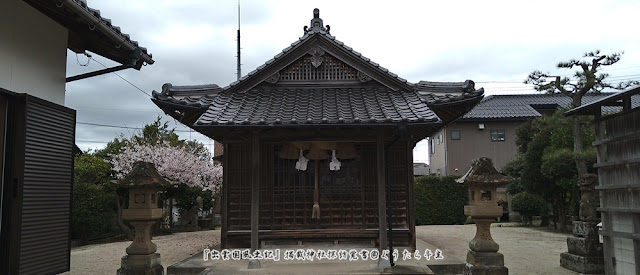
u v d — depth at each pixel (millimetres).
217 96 9070
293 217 9570
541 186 17438
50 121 6121
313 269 7594
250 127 7520
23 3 5785
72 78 7172
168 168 17953
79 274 8930
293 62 9398
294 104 8469
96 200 15000
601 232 7523
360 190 9578
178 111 9438
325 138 8141
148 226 7016
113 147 20609
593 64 14305
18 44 5703
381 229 7910
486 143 25047
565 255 9133
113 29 6180
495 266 6598
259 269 7637
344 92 9109
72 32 6984
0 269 5301
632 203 6637
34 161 5734
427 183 22000
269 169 9711
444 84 9438
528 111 25141
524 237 14984
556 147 16078
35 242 5711
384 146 8516
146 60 7293
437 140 28125
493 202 6820
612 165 7113
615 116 7094
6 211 5395
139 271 6723
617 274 7184
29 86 5926
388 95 8906
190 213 22016
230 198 9680
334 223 9539
